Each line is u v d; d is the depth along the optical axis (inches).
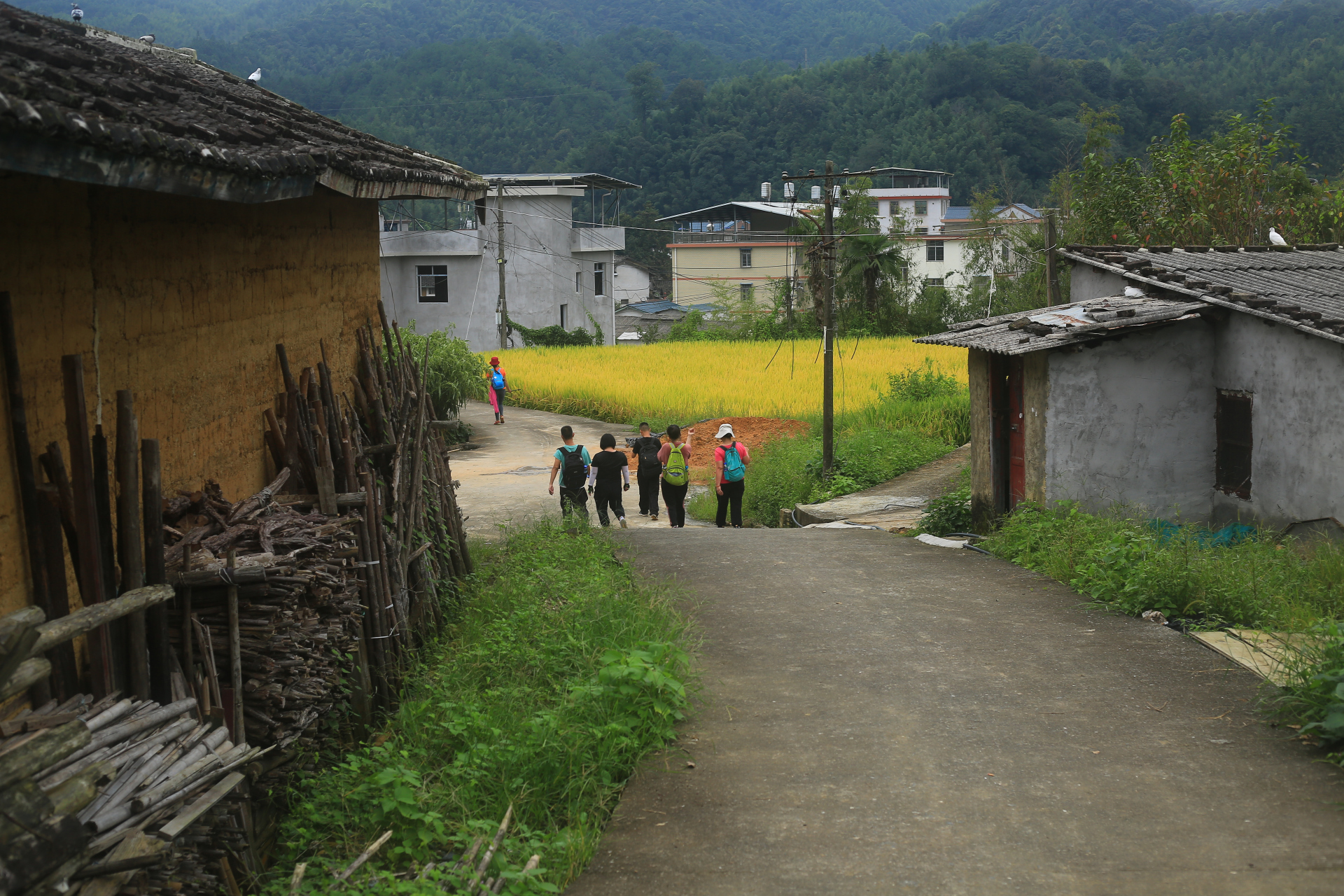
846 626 315.0
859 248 2153.1
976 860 167.0
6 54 153.3
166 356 202.7
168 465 203.9
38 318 161.2
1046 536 410.3
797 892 159.6
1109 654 275.6
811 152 4606.3
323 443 243.6
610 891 162.6
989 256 2352.4
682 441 975.6
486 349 2046.0
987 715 233.6
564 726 212.8
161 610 171.5
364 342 319.6
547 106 5467.5
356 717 241.1
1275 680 241.0
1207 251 557.0
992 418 500.1
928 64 4965.6
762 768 207.6
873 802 190.1
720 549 458.3
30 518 154.7
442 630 308.8
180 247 208.1
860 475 748.0
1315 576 325.4
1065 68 4680.1
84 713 147.6
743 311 2394.2
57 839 117.4
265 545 195.8
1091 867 163.5
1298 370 393.1
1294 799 185.5
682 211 4527.6
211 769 150.3
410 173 285.3
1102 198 1200.8
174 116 176.7
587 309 2231.8
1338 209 1067.3
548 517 465.4
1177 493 450.3
